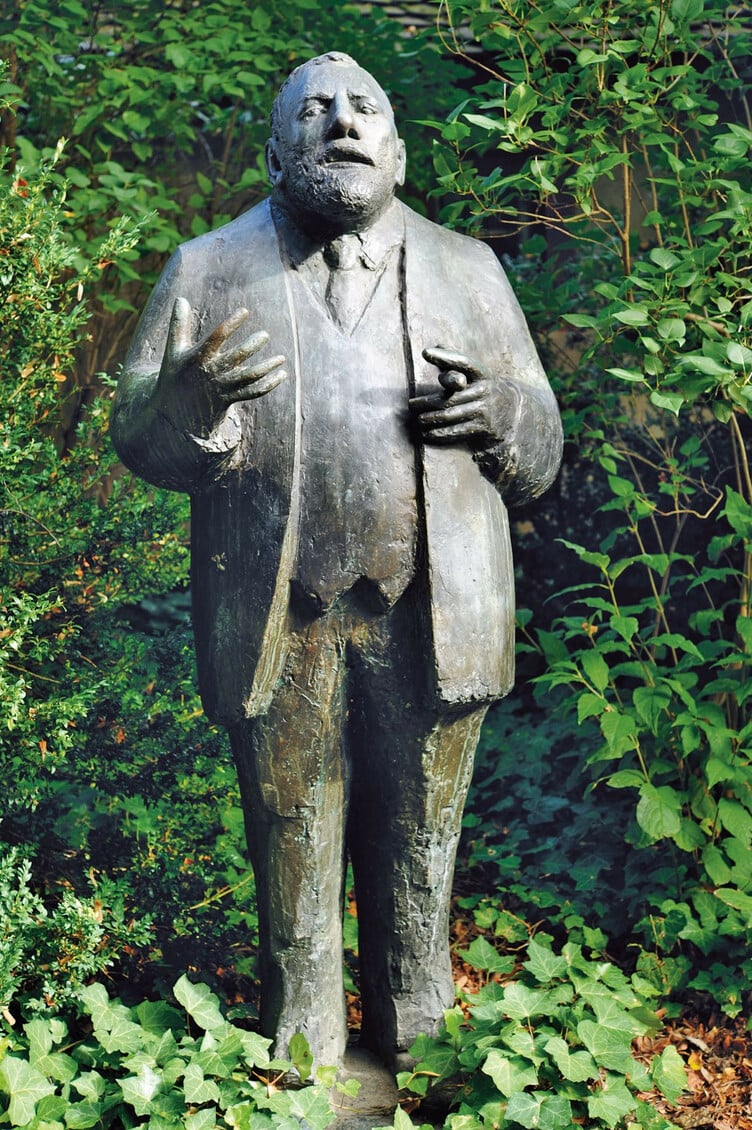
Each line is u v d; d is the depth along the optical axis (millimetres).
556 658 4816
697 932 4277
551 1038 3271
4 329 3824
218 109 6113
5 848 3805
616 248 5230
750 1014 4246
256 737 3189
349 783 3344
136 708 4098
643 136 4465
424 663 3117
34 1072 3119
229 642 3096
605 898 4777
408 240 3160
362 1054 3512
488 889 5117
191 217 6633
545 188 4125
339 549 3039
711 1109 3805
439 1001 3459
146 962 3943
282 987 3357
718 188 4480
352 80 3092
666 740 4668
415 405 3016
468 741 3266
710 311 4320
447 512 3059
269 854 3281
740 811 4406
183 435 2941
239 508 3064
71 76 6125
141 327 3207
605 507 4668
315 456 3020
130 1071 3285
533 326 5098
